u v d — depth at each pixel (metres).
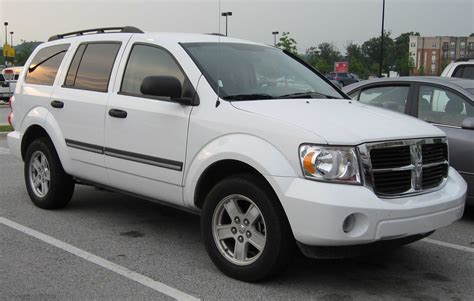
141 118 4.86
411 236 4.08
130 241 5.24
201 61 4.75
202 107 4.45
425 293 4.13
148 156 4.82
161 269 4.50
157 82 4.43
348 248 3.85
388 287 4.23
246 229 4.18
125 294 3.99
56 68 6.18
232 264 4.25
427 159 4.23
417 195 4.04
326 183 3.70
